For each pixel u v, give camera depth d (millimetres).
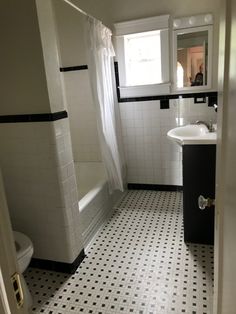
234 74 570
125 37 2910
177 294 1752
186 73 2844
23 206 1995
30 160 1865
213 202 1054
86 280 1939
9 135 1864
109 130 2715
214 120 2887
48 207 1931
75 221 2039
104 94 2576
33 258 2100
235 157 582
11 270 623
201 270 1944
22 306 671
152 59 2938
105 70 2598
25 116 1782
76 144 3365
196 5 2627
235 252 607
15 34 1636
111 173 2818
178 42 2770
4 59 1704
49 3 1685
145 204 3029
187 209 2199
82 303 1743
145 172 3344
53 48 1732
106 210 2799
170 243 2283
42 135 1784
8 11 1604
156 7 2732
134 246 2281
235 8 552
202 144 2023
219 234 868
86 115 3213
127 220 2711
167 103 2988
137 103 3090
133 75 3055
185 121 2994
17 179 1943
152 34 2854
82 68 3053
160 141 3156
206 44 2699
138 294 1776
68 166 1930
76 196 2053
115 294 1793
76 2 2924
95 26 2367
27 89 1724
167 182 3305
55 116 1760
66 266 2023
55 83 1759
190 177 2121
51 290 1871
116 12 2854
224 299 800
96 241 2393
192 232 2236
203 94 2857
